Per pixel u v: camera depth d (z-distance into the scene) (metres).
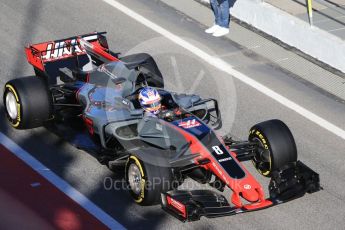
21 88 32.28
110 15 47.00
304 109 37.50
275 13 44.81
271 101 38.06
